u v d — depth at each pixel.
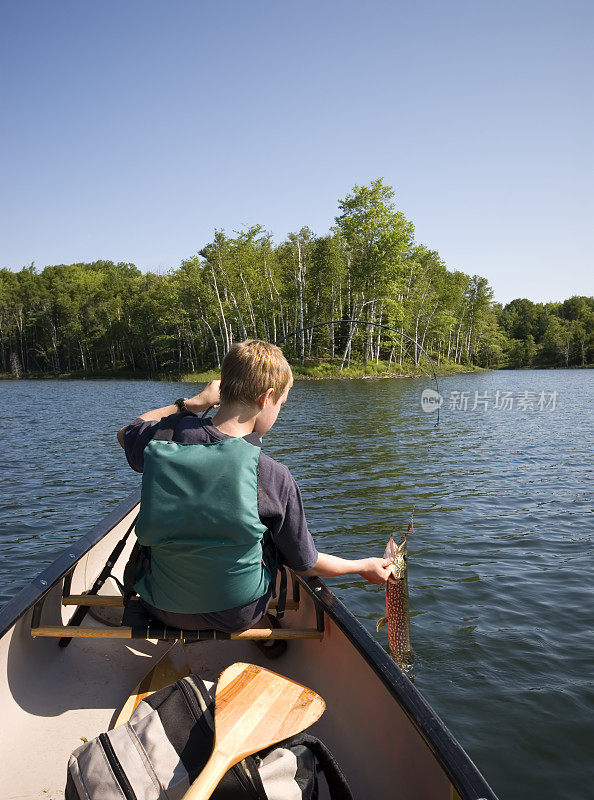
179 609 1.95
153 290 81.56
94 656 2.47
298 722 1.59
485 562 6.52
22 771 1.90
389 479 11.02
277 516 1.94
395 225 55.66
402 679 1.81
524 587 5.79
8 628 2.00
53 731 2.06
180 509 1.83
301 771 1.54
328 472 11.70
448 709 3.82
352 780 1.95
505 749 3.45
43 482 11.16
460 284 83.19
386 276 56.31
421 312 67.31
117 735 1.49
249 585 1.93
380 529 7.80
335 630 2.27
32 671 2.23
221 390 2.04
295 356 61.25
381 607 5.38
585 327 124.56
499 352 107.62
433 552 6.86
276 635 2.20
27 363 99.12
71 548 2.64
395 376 59.22
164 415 2.26
